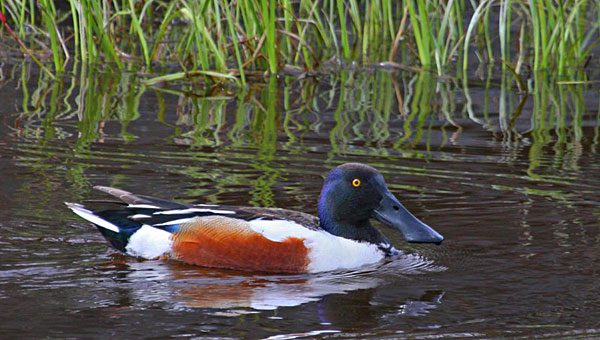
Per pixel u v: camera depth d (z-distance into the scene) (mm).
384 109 17672
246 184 13016
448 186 13117
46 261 10398
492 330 8805
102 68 20484
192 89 19000
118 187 12727
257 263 10484
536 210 12219
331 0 21375
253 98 18359
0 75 19500
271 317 9070
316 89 19281
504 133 16047
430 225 11703
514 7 22750
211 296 9609
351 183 11008
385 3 22281
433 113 17453
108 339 8453
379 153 14602
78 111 16812
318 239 10625
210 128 15898
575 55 22047
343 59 21469
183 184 12945
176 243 10656
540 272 10273
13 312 9031
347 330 8773
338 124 16422
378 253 10930
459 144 15258
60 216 11695
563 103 18438
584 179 13461
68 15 24469
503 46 20062
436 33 22438
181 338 8523
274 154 14414
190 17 19047
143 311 9141
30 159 13789
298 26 20422
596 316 9117
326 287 9977
